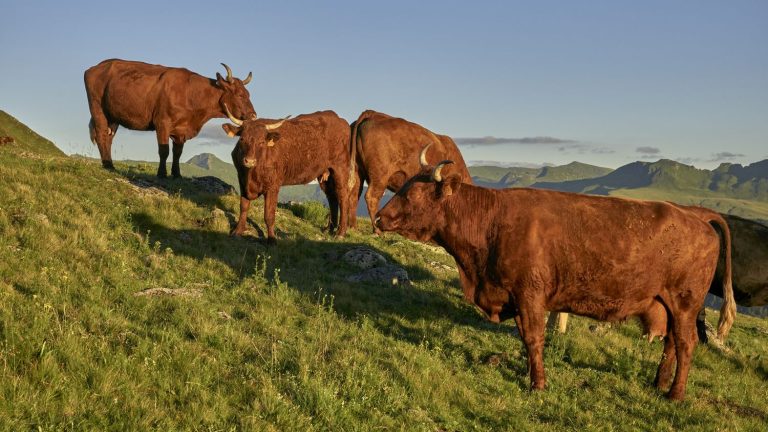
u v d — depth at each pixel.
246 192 13.91
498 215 8.16
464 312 11.37
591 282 7.91
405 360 7.99
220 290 9.89
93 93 18.14
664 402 8.08
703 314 11.39
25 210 11.33
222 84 18.03
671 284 8.08
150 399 5.43
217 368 6.37
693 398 8.31
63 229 10.93
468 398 7.16
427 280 13.73
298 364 6.84
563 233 7.88
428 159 16.89
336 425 5.75
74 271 8.94
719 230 11.59
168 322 7.52
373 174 16.98
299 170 15.22
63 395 5.11
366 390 6.57
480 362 8.67
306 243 14.82
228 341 7.16
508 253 7.97
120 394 5.38
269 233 14.13
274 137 13.62
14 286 7.70
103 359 5.84
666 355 8.59
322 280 12.10
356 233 17.53
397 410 6.46
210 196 16.73
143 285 9.09
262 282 10.79
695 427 7.35
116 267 9.63
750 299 11.82
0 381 5.03
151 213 13.82
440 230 8.59
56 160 16.30
